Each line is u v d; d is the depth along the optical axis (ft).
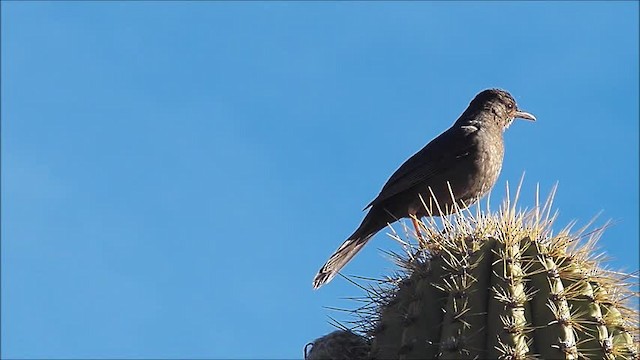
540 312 31.81
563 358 30.71
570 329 31.30
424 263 34.32
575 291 32.42
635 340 32.68
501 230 34.35
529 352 30.83
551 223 34.88
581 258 34.14
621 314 33.09
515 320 31.19
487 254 33.37
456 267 32.91
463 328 31.24
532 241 33.96
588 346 31.53
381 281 35.45
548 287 32.17
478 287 32.24
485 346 31.17
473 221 35.78
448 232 35.29
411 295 33.04
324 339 35.27
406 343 31.65
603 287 33.19
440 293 32.78
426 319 32.27
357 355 34.45
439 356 30.91
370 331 34.32
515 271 32.45
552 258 33.50
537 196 35.60
